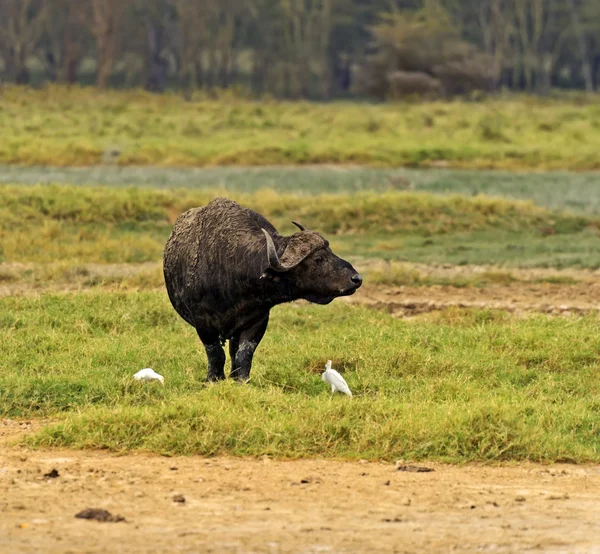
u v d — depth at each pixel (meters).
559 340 47.91
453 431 33.25
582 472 31.72
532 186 108.56
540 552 23.94
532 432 33.81
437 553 23.69
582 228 88.88
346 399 36.25
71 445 32.84
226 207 38.06
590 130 158.12
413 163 127.88
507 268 73.69
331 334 49.66
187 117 173.88
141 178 111.50
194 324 38.97
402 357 44.47
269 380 40.56
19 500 26.94
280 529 25.08
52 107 179.38
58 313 51.19
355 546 23.95
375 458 32.25
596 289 66.94
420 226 87.44
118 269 70.25
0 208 83.25
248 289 36.69
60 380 39.28
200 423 33.31
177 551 23.33
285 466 31.09
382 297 64.19
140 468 30.34
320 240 35.88
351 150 130.12
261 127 161.00
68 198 87.38
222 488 28.44
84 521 25.39
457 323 54.56
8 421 36.50
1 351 44.50
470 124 163.25
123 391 38.81
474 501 28.02
